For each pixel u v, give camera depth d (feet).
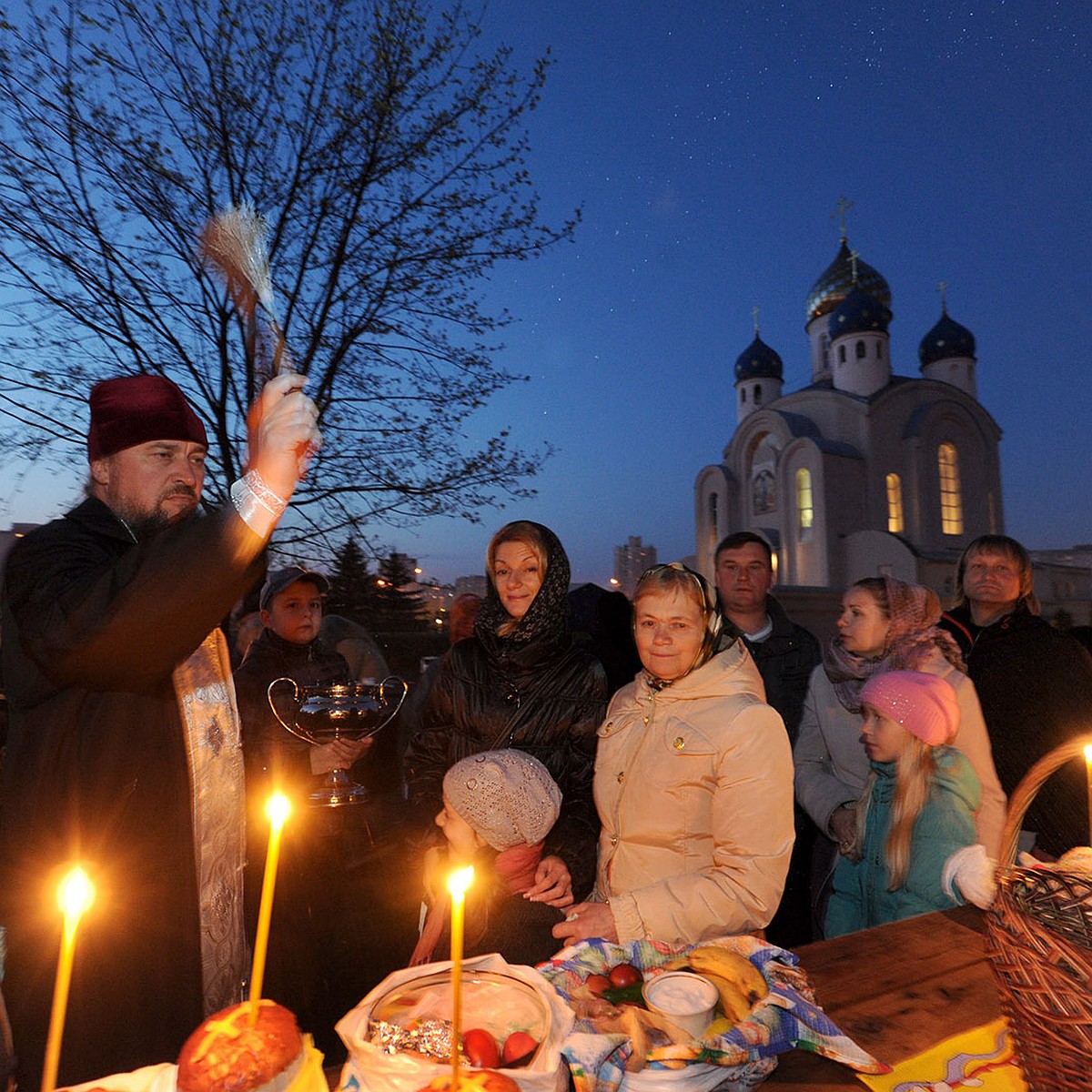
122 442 4.73
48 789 4.46
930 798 6.85
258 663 9.81
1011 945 3.15
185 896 4.84
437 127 23.44
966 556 10.73
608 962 3.95
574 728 7.30
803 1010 3.69
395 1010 3.13
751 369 147.54
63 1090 2.59
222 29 20.77
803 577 116.78
